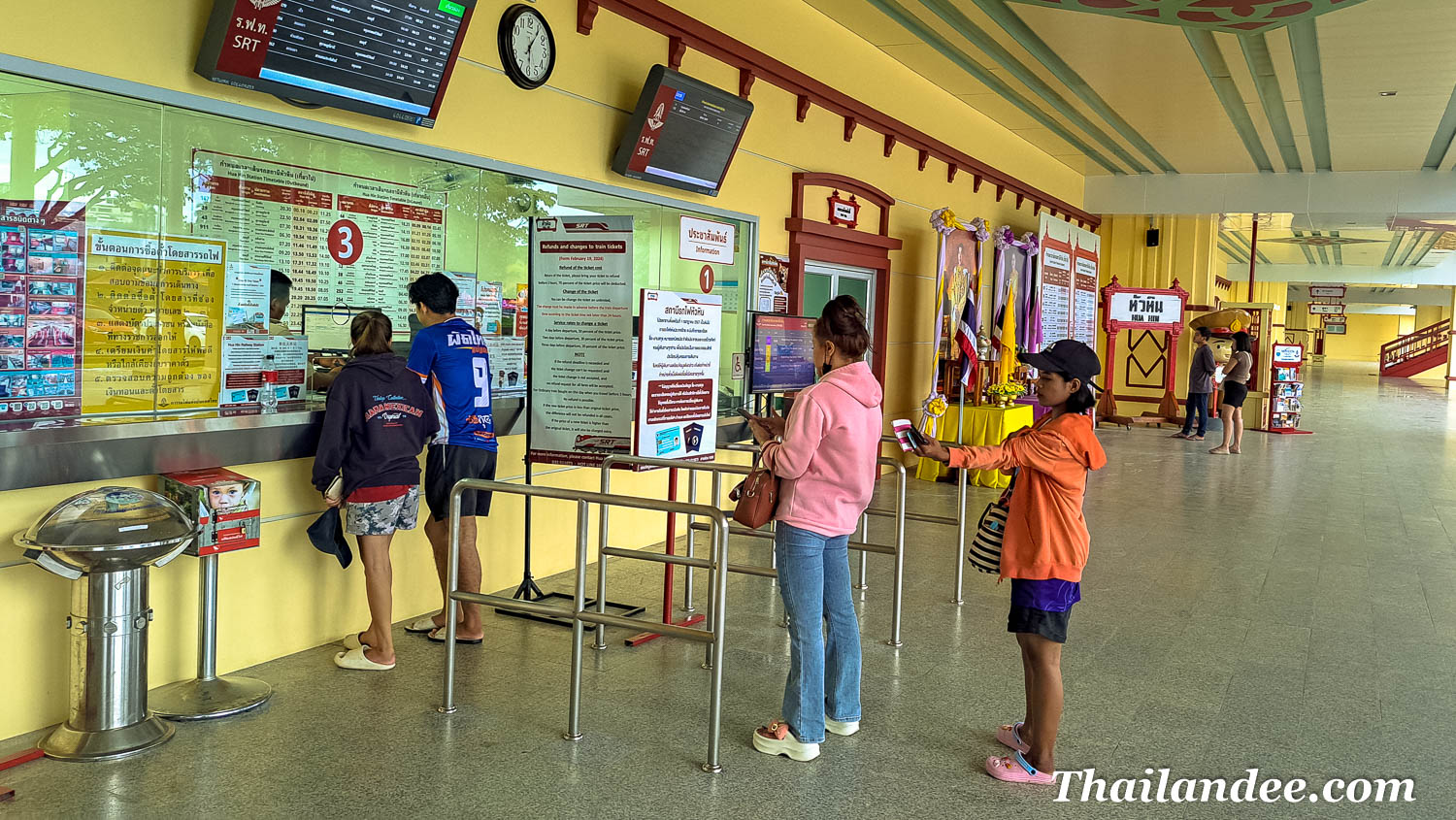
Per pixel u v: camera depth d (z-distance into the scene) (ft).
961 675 15.88
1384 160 46.37
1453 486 38.01
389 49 15.30
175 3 13.23
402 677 14.99
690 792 11.54
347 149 16.08
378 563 15.02
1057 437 11.75
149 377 13.65
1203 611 20.07
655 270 22.98
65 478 12.51
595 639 16.67
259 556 15.29
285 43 13.92
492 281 19.12
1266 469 41.78
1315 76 32.45
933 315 38.47
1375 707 14.96
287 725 13.08
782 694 14.76
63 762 11.74
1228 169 50.80
